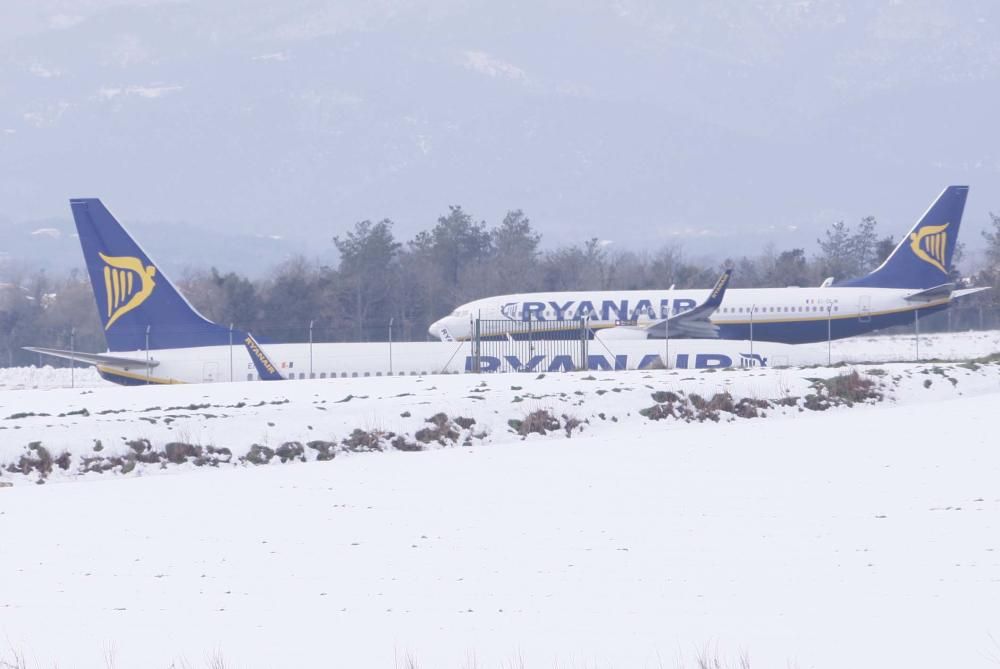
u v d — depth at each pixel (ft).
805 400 538.06
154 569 256.93
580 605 217.77
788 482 343.67
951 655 181.88
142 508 336.90
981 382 591.37
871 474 350.64
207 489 371.56
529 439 478.18
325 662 189.67
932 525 273.75
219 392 610.65
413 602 224.33
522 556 258.16
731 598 217.97
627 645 192.54
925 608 206.39
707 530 279.08
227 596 232.73
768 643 190.70
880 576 228.84
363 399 534.37
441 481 372.17
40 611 224.94
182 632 208.95
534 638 198.59
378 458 438.40
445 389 578.25
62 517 325.01
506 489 351.05
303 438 456.04
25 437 430.20
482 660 187.83
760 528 278.87
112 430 447.01
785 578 230.48
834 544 258.16
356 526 298.97
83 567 260.21
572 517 302.04
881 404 548.72
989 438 411.75
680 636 196.13
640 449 428.56
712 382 567.18
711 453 410.31
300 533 291.99
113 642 203.51
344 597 229.45
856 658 182.09
